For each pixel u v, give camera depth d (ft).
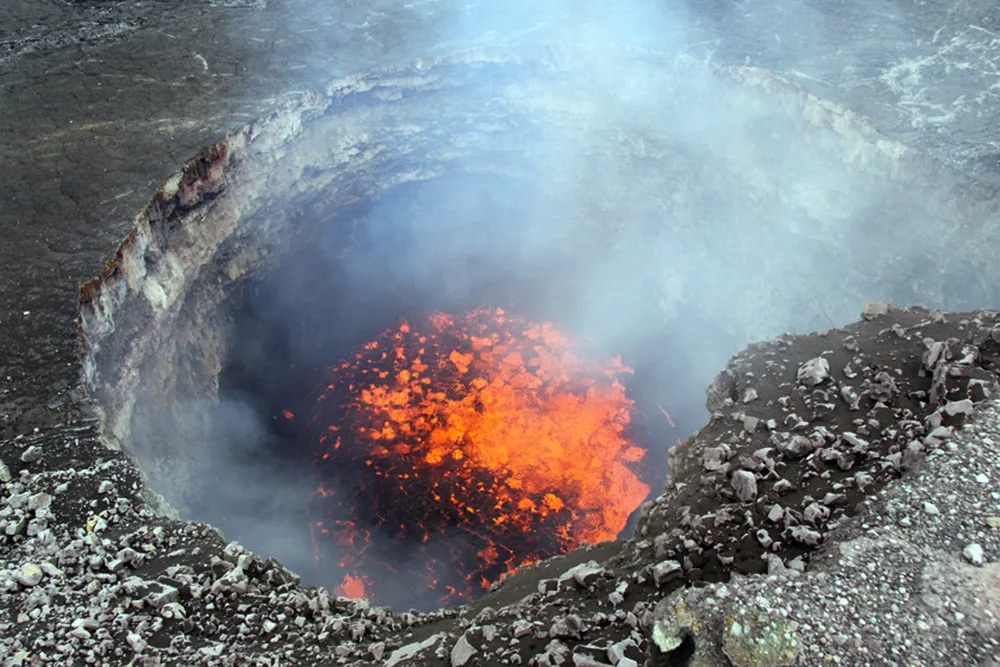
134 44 55.31
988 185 39.86
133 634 24.41
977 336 29.17
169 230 44.57
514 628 24.02
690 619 20.63
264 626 25.68
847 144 45.96
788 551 23.34
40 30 56.39
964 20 53.21
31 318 35.55
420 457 57.62
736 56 51.49
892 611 20.36
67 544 27.71
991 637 19.74
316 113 52.29
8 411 32.19
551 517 54.13
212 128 47.34
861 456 25.90
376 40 56.34
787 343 32.63
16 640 24.20
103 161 44.57
